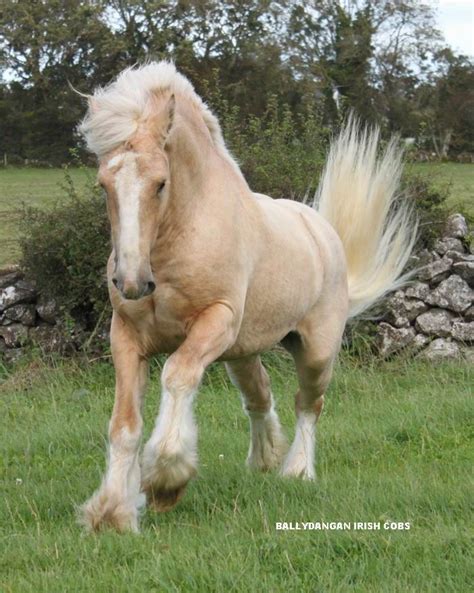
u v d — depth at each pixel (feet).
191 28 166.40
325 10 179.32
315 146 42.32
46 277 37.32
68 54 177.47
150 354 19.16
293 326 22.76
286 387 34.04
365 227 27.40
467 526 17.52
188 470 17.87
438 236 40.19
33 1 182.50
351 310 27.40
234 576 15.07
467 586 14.94
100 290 36.96
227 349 19.71
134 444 18.25
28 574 15.85
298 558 15.89
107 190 16.58
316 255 23.36
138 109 16.94
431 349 37.06
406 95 188.24
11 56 182.50
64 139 181.06
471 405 28.68
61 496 20.67
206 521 18.69
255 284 20.40
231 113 46.50
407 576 15.31
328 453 25.54
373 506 19.19
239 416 30.25
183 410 17.70
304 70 166.30
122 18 168.86
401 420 27.86
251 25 169.17
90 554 16.43
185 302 18.34
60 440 26.91
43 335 37.88
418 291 37.81
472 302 37.65
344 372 35.24
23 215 38.86
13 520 19.15
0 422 30.12
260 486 20.68
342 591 14.73
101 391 34.04
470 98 183.52
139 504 18.31
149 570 15.46
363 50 177.17
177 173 17.74
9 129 181.16
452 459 24.31
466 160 176.76
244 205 20.08
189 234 18.06
